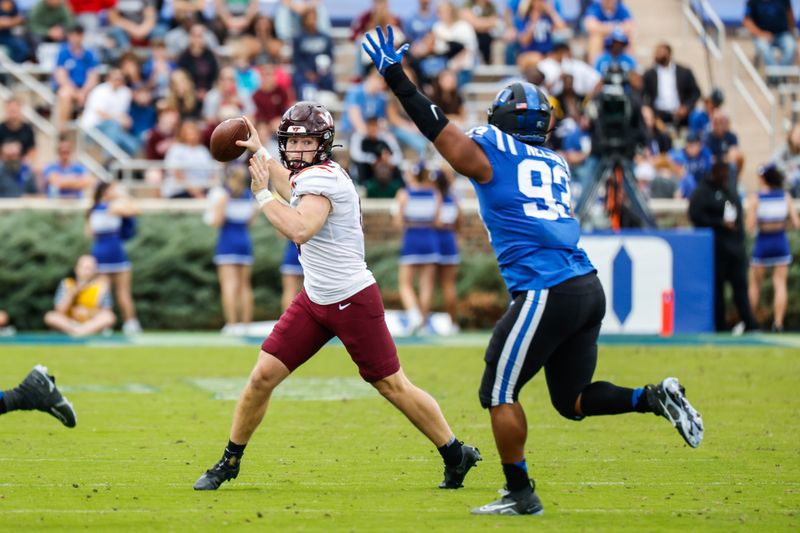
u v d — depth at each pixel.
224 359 49.00
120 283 61.22
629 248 55.78
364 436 30.67
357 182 67.19
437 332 61.31
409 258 59.31
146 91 71.50
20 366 45.94
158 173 68.81
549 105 21.84
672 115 70.56
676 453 28.22
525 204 21.14
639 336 57.09
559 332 20.86
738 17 88.25
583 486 24.11
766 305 65.38
